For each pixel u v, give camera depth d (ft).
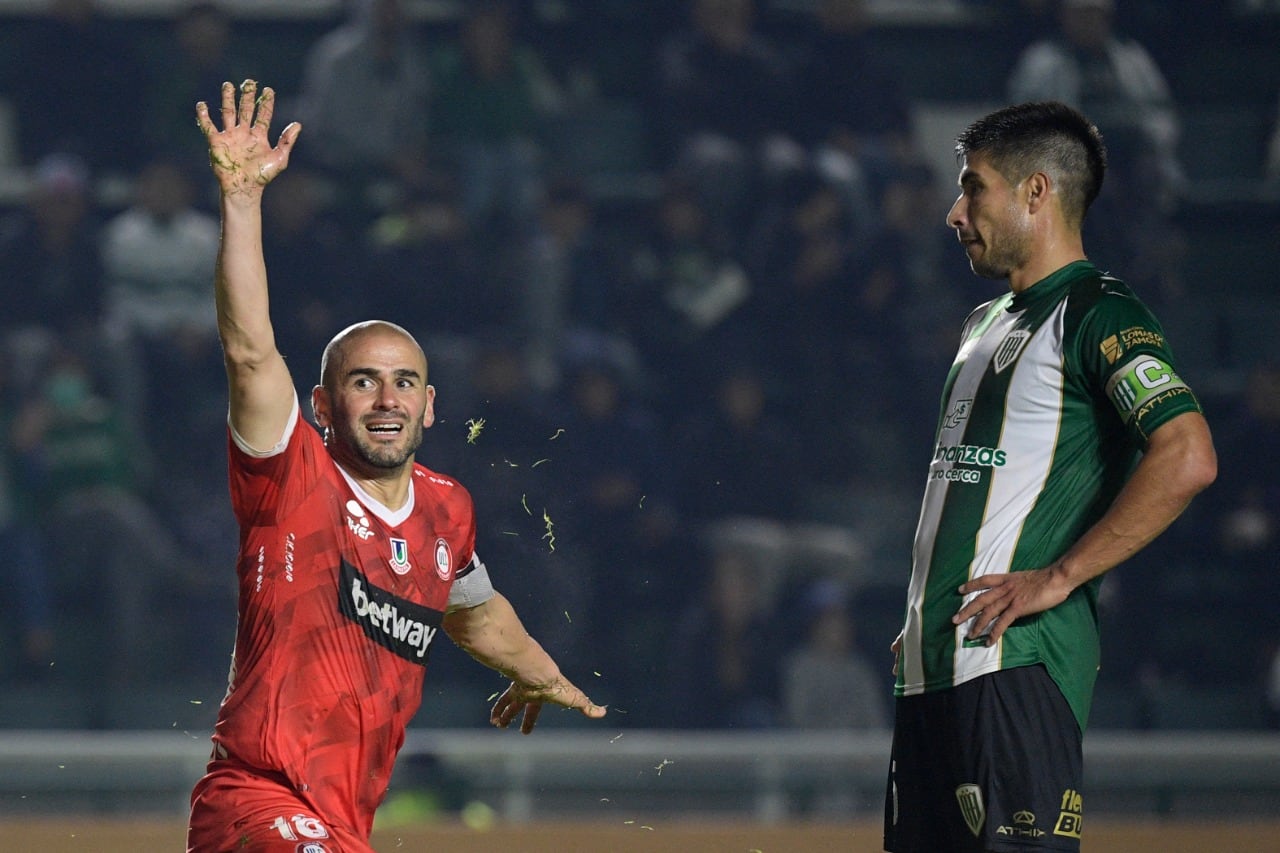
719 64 148.36
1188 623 131.13
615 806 100.32
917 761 46.01
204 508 130.82
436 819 96.27
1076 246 46.42
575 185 143.02
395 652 46.09
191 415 134.10
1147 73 153.58
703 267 143.02
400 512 46.52
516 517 123.44
